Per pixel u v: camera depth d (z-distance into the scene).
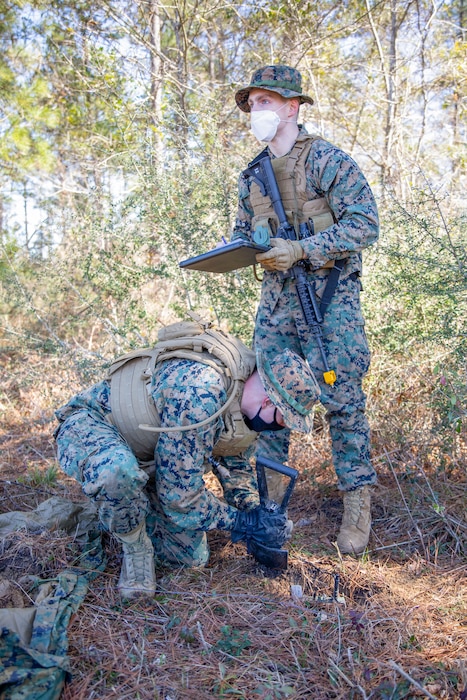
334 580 2.82
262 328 3.38
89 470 2.52
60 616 2.43
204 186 4.94
